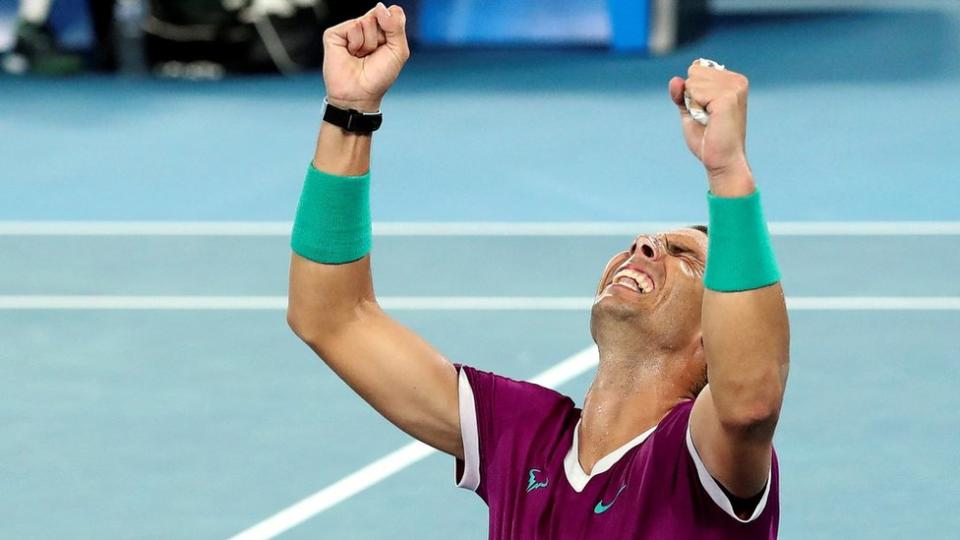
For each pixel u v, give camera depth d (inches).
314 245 487.5
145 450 987.3
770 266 417.7
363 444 991.0
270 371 1130.7
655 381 480.4
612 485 466.0
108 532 869.2
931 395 1061.8
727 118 414.0
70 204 1653.5
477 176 1768.0
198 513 892.6
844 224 1524.4
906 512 880.9
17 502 911.7
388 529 866.8
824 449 968.3
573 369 1114.7
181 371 1133.1
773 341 416.8
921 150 1875.0
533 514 477.1
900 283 1322.6
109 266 1408.7
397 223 1551.4
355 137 483.5
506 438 490.3
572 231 1512.1
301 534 862.5
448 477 939.3
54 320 1255.5
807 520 870.4
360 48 479.2
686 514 447.2
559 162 1834.4
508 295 1300.4
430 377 498.0
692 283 480.4
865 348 1157.1
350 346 497.4
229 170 1812.3
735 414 418.6
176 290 1333.7
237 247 1471.5
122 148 1936.5
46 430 1023.0
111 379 1118.4
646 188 1702.8
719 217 416.8
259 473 948.0
